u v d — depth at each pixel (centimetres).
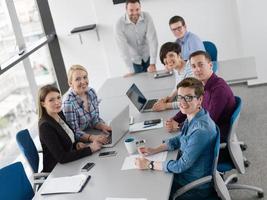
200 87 256
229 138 292
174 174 257
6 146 473
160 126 328
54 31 633
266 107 512
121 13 610
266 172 372
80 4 616
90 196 242
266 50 563
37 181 307
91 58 645
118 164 277
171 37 610
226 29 598
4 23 502
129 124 341
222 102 304
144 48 512
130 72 509
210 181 258
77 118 353
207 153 254
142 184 244
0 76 453
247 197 343
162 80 447
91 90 369
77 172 279
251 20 552
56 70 654
